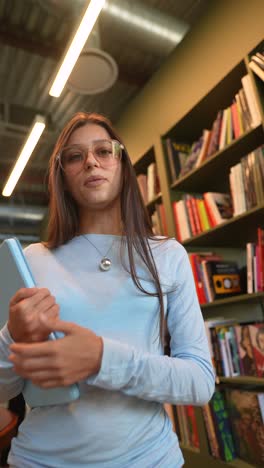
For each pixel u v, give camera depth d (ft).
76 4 7.93
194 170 7.14
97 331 2.03
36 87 12.45
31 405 2.02
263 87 5.74
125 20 8.56
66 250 2.44
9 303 1.86
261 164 5.53
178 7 9.49
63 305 2.08
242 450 5.70
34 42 10.23
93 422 1.85
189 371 1.89
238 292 6.86
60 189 2.66
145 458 1.86
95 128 2.68
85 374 1.62
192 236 7.24
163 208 8.26
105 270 2.26
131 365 1.73
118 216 2.65
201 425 6.31
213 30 7.02
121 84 12.40
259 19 5.88
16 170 11.36
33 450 1.90
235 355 6.03
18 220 20.48
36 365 1.50
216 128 6.79
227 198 7.03
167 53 9.64
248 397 5.61
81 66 7.54
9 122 12.94
